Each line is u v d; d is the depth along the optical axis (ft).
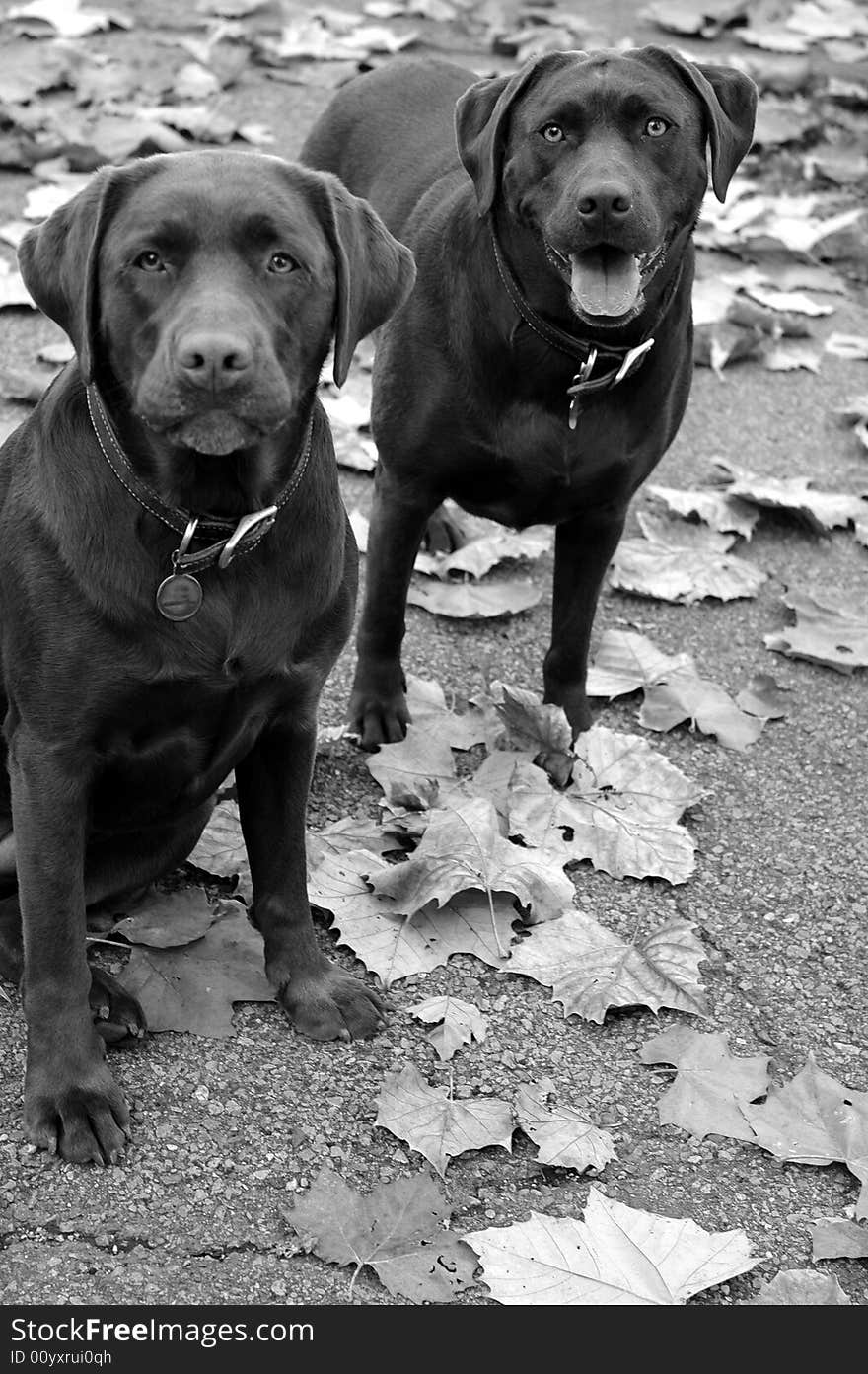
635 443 7.35
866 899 7.25
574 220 6.82
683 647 8.45
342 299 6.13
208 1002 6.59
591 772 7.62
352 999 6.63
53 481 6.08
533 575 8.78
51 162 11.50
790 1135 6.37
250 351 5.74
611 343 7.13
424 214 7.69
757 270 11.75
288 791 6.53
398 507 7.55
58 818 6.13
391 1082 6.40
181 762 6.28
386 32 14.64
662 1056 6.60
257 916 6.67
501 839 7.14
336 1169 6.19
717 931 7.09
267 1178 6.14
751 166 13.21
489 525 8.95
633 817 7.46
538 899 7.02
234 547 6.04
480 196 7.14
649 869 7.25
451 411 7.31
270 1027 6.59
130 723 6.14
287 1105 6.35
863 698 8.23
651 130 7.01
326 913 7.05
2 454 6.40
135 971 6.67
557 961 6.86
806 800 7.69
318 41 14.35
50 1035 6.19
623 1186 6.23
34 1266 5.86
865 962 7.01
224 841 7.16
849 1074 6.61
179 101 12.86
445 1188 6.17
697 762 7.83
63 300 6.09
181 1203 6.05
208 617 6.07
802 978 6.93
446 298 7.32
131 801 6.39
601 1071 6.57
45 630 6.04
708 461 9.61
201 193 5.90
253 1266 5.91
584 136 6.98
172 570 6.03
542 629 8.45
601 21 15.57
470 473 7.44
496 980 6.84
